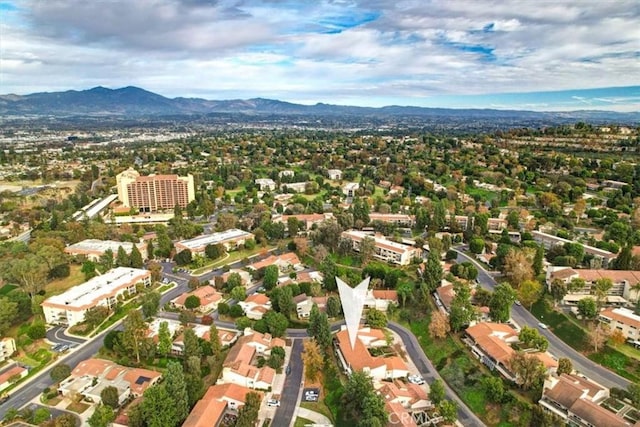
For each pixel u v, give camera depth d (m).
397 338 161.75
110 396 122.88
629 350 135.00
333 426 119.62
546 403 116.25
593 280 168.25
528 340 138.88
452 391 131.75
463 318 151.62
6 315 160.00
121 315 179.12
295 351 153.62
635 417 107.88
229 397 124.00
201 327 165.50
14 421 118.62
